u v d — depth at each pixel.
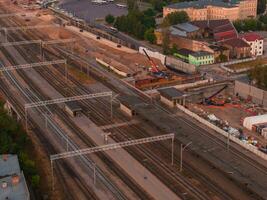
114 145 150.38
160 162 144.25
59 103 193.62
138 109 184.00
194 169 139.50
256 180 130.88
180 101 190.12
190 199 124.06
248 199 123.25
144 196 125.62
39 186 129.88
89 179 134.38
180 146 154.00
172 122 172.75
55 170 139.38
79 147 153.75
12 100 196.50
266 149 153.00
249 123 171.75
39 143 157.00
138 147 154.75
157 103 192.25
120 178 135.00
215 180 133.25
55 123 173.62
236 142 156.75
